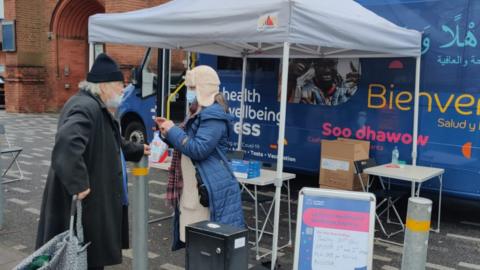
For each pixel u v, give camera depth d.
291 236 5.31
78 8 17.12
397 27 5.14
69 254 2.74
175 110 8.98
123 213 3.31
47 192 3.09
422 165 5.77
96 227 3.04
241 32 3.96
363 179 5.77
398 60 5.86
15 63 17.38
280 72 6.89
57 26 17.27
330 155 5.78
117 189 3.13
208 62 7.73
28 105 17.73
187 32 4.35
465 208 6.59
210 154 3.58
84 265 2.85
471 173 5.45
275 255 4.13
